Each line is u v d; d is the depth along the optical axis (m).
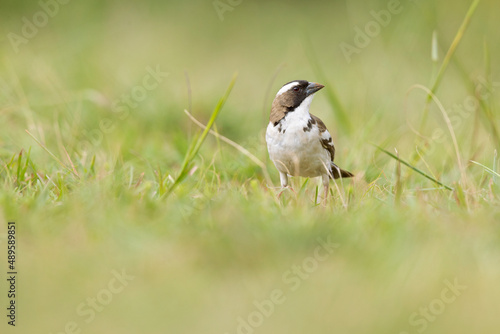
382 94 19.91
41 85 18.84
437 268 9.10
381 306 8.55
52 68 20.89
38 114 16.84
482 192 12.10
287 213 10.74
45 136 15.36
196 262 9.41
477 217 10.49
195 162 13.90
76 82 20.08
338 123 17.38
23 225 10.06
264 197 11.61
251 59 28.75
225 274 9.24
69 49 23.34
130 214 10.48
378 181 13.42
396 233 9.70
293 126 12.48
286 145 12.55
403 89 20.95
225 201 11.12
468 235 9.89
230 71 26.81
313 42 30.08
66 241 9.77
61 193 11.55
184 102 18.56
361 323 8.35
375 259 9.20
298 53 28.23
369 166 14.01
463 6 26.12
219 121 17.95
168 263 9.37
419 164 14.30
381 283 8.84
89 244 9.72
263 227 9.91
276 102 12.67
